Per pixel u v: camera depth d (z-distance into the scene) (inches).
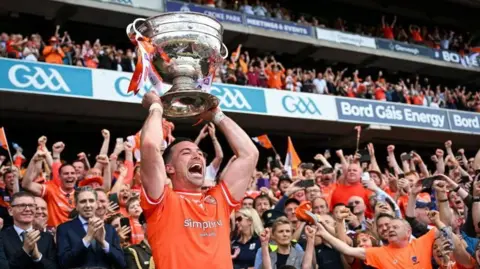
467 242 211.5
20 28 701.9
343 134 815.1
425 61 943.0
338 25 940.6
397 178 343.3
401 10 1061.8
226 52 137.3
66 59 564.4
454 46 1037.8
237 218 255.0
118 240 208.2
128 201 246.1
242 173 127.7
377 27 999.0
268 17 802.2
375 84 826.2
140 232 240.4
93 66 573.3
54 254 200.4
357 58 912.3
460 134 875.4
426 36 1040.8
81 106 602.5
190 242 114.7
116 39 767.7
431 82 1037.8
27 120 630.5
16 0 647.1
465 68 991.0
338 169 410.0
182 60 128.3
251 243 248.4
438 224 219.6
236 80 669.9
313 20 886.4
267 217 269.9
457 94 909.8
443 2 1069.1
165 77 131.2
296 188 289.1
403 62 941.8
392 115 788.0
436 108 836.0
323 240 237.3
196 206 119.0
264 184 409.7
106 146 308.2
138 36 123.6
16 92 506.9
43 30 713.0
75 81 544.1
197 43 127.0
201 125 715.4
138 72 119.6
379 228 228.4
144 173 115.4
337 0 984.3
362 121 758.5
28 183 253.9
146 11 687.7
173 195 118.4
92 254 195.8
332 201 318.3
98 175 282.5
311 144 846.5
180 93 122.2
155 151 115.0
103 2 663.8
